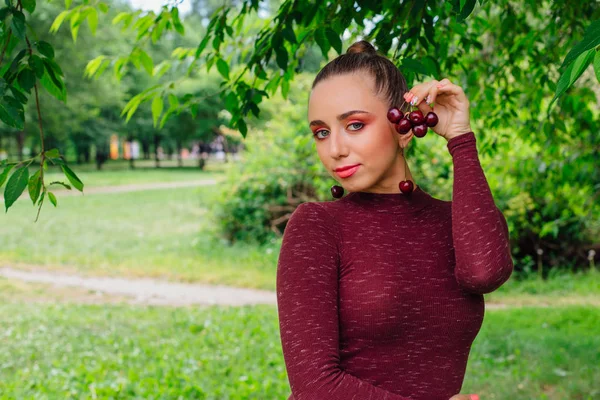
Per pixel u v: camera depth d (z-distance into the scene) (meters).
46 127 31.31
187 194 26.41
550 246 10.91
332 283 1.28
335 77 1.36
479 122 5.59
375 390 1.21
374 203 1.37
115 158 71.88
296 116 12.47
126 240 14.35
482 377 5.42
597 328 7.18
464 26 3.79
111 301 9.27
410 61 1.82
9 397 5.04
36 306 8.74
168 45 38.62
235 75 3.52
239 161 13.49
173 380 5.48
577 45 1.08
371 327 1.28
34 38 2.13
